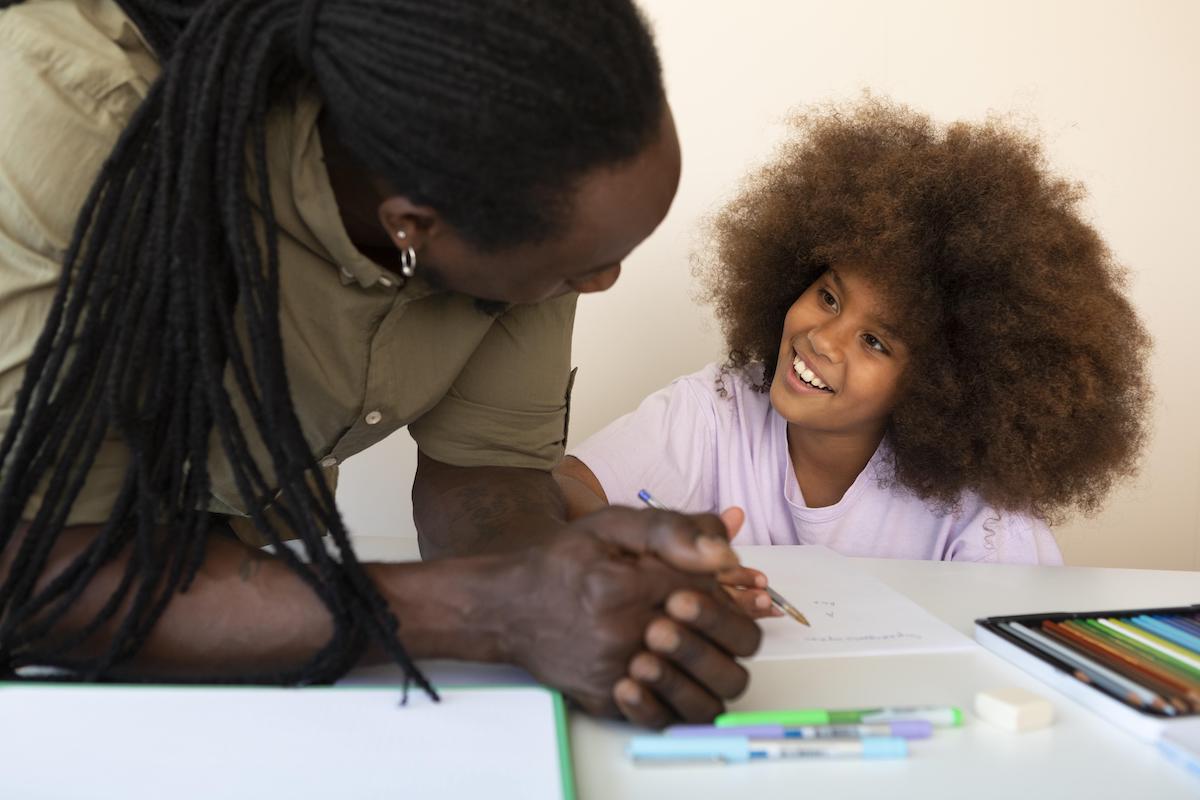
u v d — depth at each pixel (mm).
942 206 1051
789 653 661
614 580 518
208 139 561
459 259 610
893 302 1030
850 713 555
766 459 1207
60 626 563
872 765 516
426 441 904
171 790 444
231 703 534
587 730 550
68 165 570
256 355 562
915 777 503
